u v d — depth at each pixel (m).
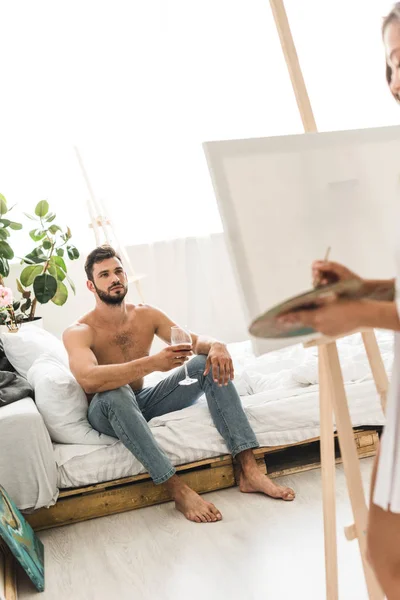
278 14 1.55
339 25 4.46
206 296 4.41
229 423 2.59
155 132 4.35
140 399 2.78
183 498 2.47
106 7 4.20
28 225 4.22
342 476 2.61
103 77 4.26
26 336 2.98
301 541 2.16
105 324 2.76
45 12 4.13
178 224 4.41
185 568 2.10
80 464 2.54
